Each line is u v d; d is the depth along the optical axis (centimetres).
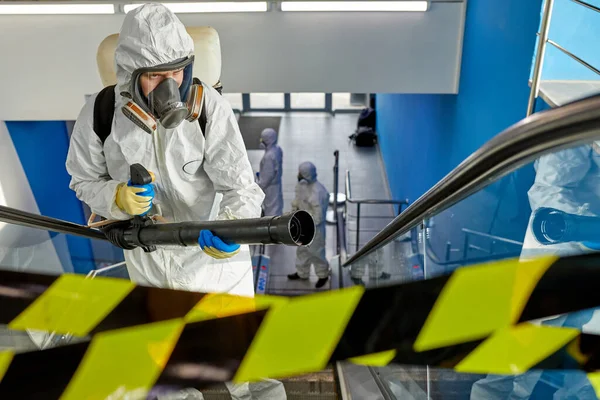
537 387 167
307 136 1219
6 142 562
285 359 65
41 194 632
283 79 483
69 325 89
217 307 79
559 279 56
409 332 62
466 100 466
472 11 446
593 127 77
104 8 448
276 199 784
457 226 453
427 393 210
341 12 457
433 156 611
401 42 471
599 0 265
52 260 434
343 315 63
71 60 473
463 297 60
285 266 787
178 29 181
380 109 1141
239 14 457
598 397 74
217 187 225
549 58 302
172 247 230
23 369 76
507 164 106
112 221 203
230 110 212
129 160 212
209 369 69
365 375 250
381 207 920
